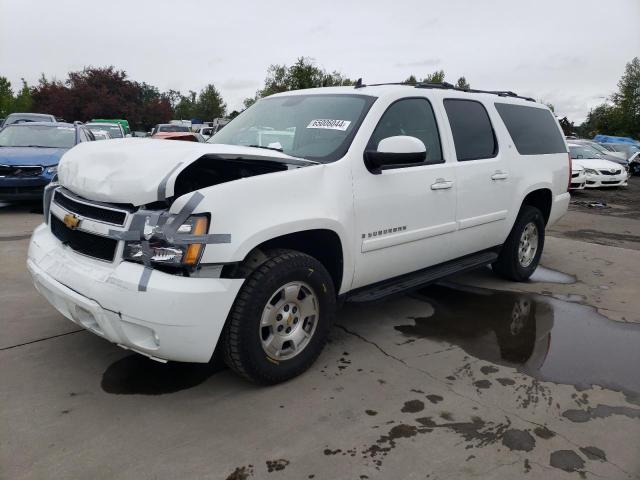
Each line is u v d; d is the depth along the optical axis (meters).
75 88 52.38
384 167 3.65
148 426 2.73
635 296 5.21
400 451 2.59
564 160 5.81
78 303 2.85
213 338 2.78
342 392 3.14
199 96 67.94
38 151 8.56
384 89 3.91
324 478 2.38
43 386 3.08
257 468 2.43
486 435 2.75
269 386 3.18
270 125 4.04
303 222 3.06
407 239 3.85
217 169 3.34
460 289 5.28
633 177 22.25
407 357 3.65
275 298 3.08
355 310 4.56
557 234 8.62
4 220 7.76
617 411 3.02
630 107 46.38
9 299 4.40
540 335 4.12
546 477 2.43
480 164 4.50
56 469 2.38
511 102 5.23
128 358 3.45
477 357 3.69
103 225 2.86
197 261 2.68
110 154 3.04
